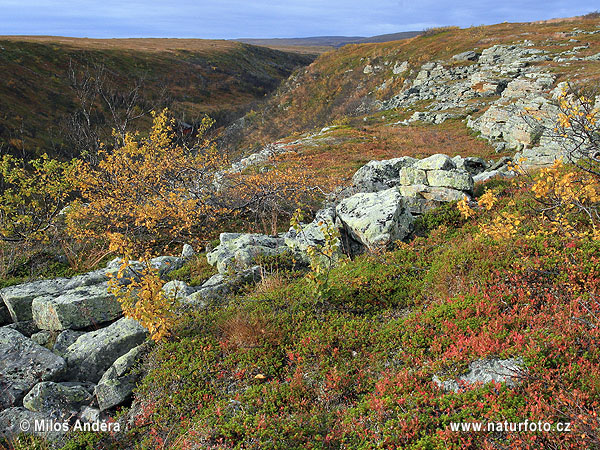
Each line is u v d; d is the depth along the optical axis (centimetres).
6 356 871
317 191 1981
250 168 2997
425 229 1187
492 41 6750
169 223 1689
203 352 809
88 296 1034
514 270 802
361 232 1127
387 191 1250
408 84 6644
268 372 743
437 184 1345
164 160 1858
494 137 3148
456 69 5897
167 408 719
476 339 652
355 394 670
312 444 575
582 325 638
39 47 9650
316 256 973
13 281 1430
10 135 5653
